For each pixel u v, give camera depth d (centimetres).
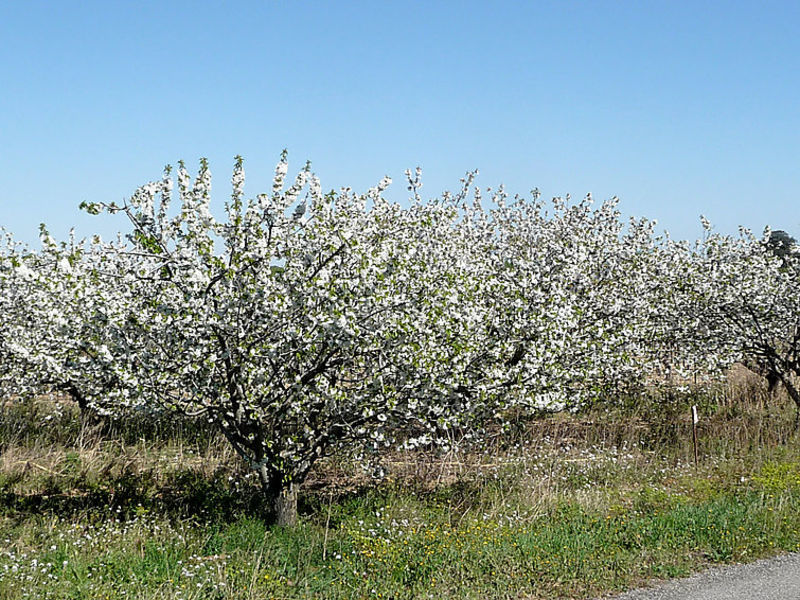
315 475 1098
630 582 682
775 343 1492
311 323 767
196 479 1042
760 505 895
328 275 772
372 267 777
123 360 782
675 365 1552
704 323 1431
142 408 819
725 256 1559
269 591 665
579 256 1113
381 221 1013
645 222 1532
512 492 986
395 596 657
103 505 948
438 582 683
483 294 1062
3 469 1073
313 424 869
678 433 1312
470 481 1033
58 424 1299
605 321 1273
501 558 731
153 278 787
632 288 1392
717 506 886
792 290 1402
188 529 859
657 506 911
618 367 1332
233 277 759
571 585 676
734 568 714
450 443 1049
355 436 845
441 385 827
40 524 872
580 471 1097
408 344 812
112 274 818
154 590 660
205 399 841
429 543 762
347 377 866
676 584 675
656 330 1449
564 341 1011
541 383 952
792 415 1425
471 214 1591
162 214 802
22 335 1145
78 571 708
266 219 797
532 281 1081
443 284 903
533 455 1180
